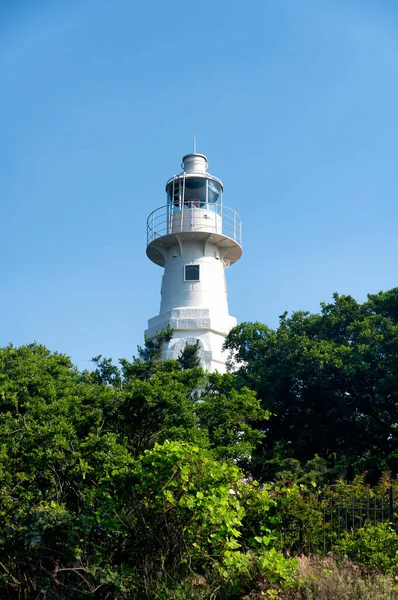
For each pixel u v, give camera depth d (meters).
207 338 38.41
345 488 18.22
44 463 16.94
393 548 15.51
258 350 32.06
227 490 14.80
